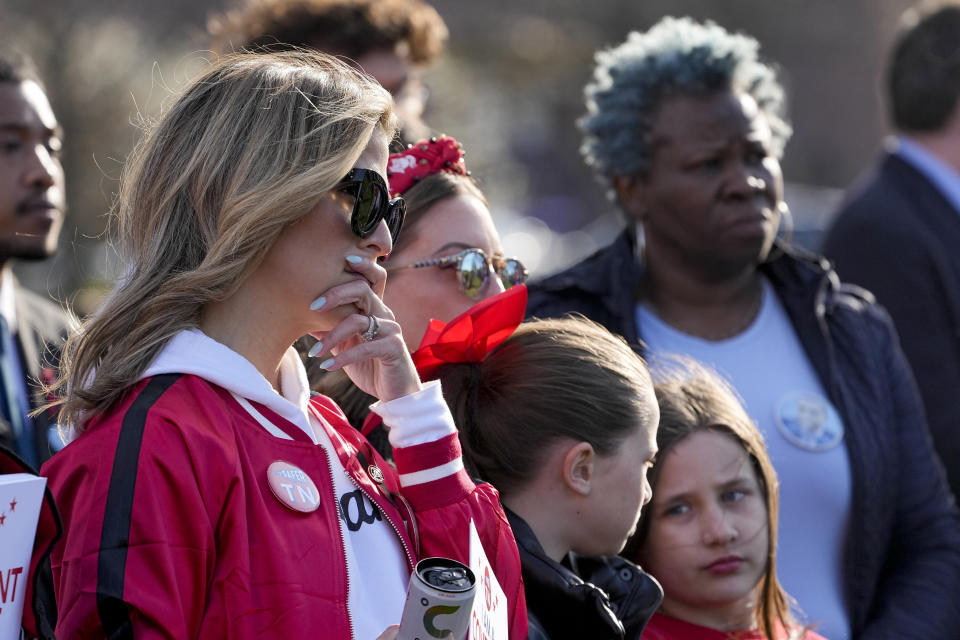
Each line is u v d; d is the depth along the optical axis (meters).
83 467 3.89
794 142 56.84
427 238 6.23
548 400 5.48
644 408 5.59
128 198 4.35
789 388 7.72
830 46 57.25
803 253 8.07
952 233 9.69
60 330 8.18
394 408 4.69
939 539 7.69
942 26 10.38
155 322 4.10
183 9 44.66
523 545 5.26
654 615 6.50
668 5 55.94
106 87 25.31
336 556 4.11
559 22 54.69
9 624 3.67
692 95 7.77
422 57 10.13
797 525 7.41
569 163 54.31
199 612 3.81
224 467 3.92
